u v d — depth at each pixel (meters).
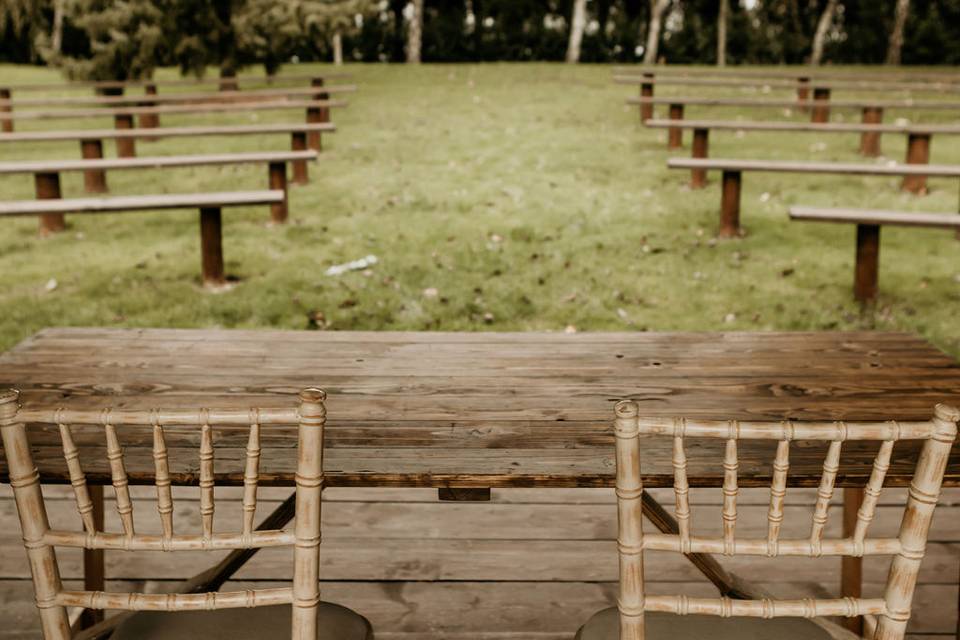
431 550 3.08
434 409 2.19
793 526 3.23
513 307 5.45
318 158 9.62
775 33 26.84
